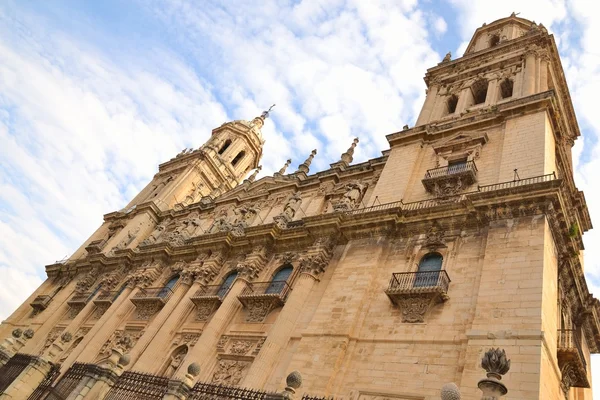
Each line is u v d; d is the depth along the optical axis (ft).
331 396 55.72
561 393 58.54
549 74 99.91
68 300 135.85
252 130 201.46
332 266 78.23
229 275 98.27
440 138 89.10
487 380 35.47
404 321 59.52
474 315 53.42
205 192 177.99
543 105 76.79
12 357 71.10
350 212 83.56
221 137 193.47
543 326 47.62
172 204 164.04
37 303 142.92
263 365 66.80
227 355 76.69
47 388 60.80
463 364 50.16
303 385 57.98
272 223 95.09
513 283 52.80
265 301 80.38
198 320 90.58
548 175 62.44
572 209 77.00
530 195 59.57
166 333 89.61
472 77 104.94
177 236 123.24
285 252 91.86
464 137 84.17
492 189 69.26
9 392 60.08
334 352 59.88
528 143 72.02
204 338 79.77
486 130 82.79
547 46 97.86
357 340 61.11
